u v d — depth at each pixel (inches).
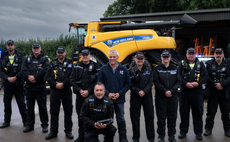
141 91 156.3
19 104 200.5
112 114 139.2
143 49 423.5
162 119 161.9
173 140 162.7
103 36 444.1
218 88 171.6
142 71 159.8
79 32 498.0
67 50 793.6
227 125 175.5
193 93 169.2
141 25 442.3
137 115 161.5
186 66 170.7
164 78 161.0
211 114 177.3
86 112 137.0
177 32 642.2
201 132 170.4
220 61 175.9
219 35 602.2
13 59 197.0
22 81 197.5
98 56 458.3
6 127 199.3
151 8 942.4
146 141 166.4
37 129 193.9
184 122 173.3
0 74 194.1
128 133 182.7
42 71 182.1
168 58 161.3
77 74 159.8
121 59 430.9
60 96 171.0
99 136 179.9
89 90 157.6
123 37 432.1
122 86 156.2
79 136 162.6
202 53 477.4
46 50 866.1
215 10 510.6
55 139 171.0
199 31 621.6
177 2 892.0
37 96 185.6
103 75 156.6
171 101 161.6
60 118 224.4
